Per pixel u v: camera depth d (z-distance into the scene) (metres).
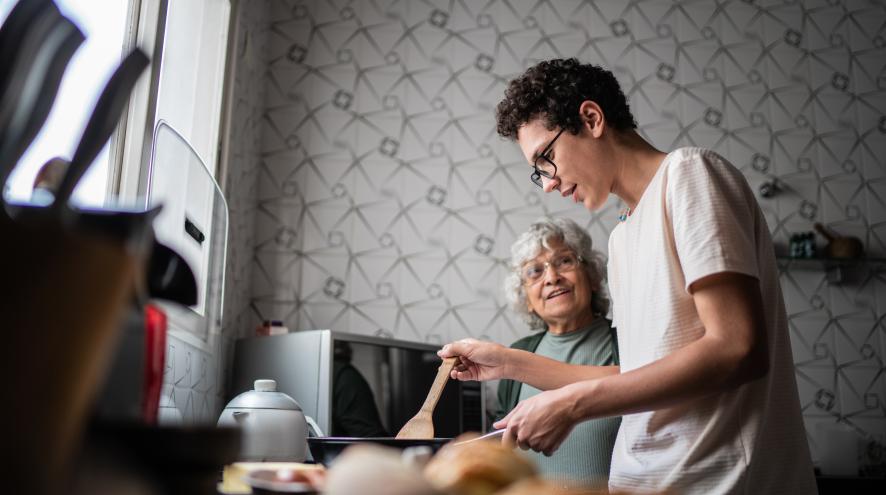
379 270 2.59
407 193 2.66
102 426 0.36
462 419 2.23
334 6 2.77
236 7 2.10
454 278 2.61
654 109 2.84
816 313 2.73
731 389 0.89
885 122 2.93
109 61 1.41
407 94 2.73
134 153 1.44
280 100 2.67
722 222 0.92
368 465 0.33
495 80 2.78
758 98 2.90
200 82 1.98
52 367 0.27
